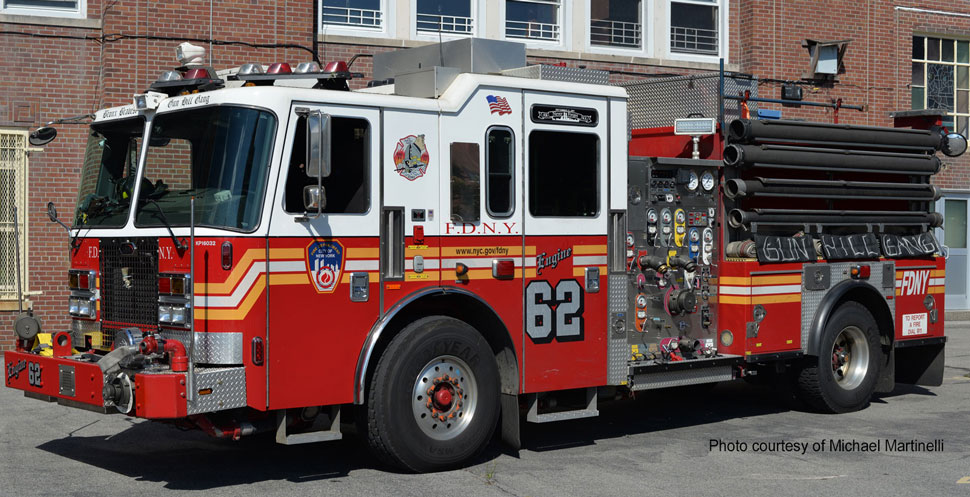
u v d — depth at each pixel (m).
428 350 7.02
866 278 9.88
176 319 6.55
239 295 6.39
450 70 7.45
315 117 6.44
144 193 7.02
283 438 6.62
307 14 14.11
